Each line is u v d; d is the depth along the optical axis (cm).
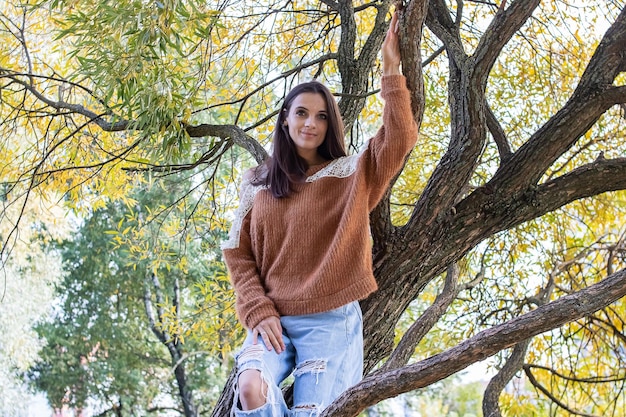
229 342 551
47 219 828
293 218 246
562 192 310
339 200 245
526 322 185
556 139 311
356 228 242
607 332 526
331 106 249
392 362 329
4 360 1096
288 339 245
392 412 1388
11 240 906
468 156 300
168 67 328
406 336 344
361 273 242
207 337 553
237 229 259
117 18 303
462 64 308
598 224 569
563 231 563
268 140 494
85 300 1384
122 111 355
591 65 324
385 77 243
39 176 463
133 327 1370
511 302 564
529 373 470
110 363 1333
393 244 298
